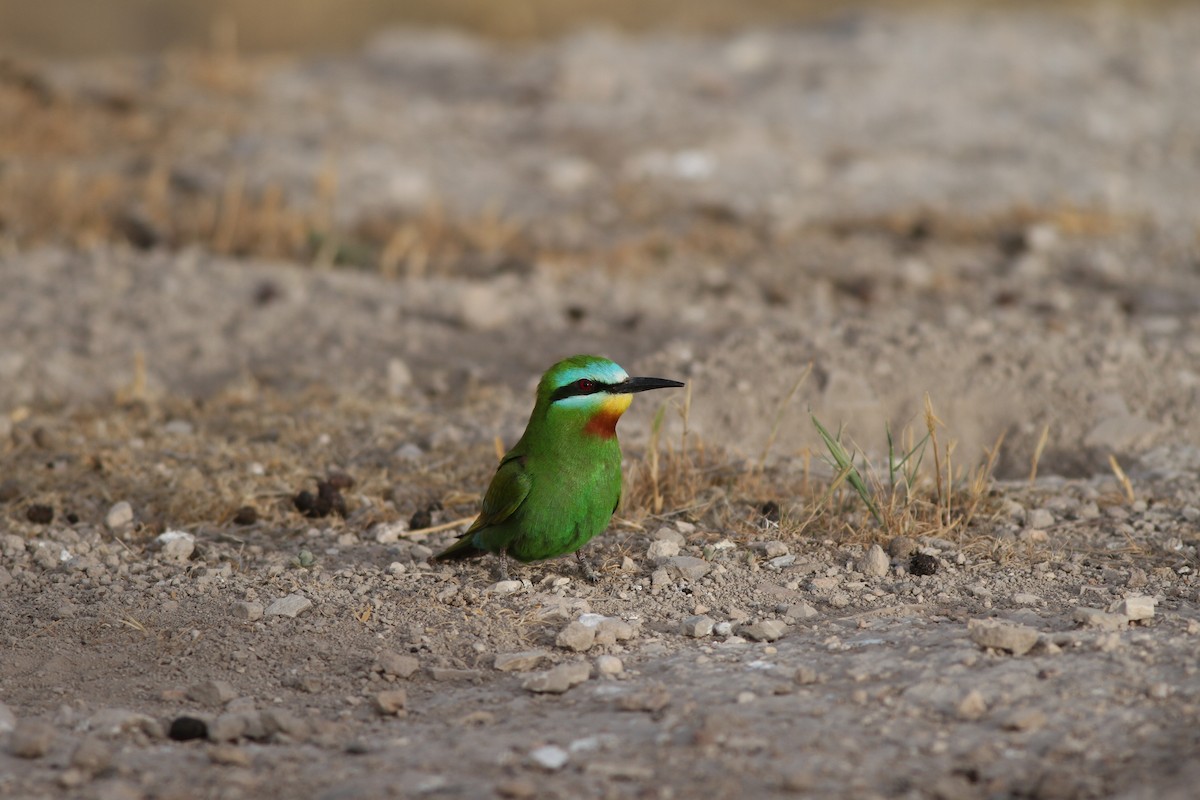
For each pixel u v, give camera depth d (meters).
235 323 15.09
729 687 7.34
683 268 17.72
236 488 10.90
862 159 21.72
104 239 17.70
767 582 9.05
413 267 17.31
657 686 7.40
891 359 12.80
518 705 7.38
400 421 12.39
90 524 10.41
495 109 24.20
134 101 22.73
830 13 33.38
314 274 16.66
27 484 10.98
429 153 21.73
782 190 20.52
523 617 8.59
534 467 8.89
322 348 14.56
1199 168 21.70
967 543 9.61
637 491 10.47
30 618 8.79
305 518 10.50
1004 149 22.45
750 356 13.04
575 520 8.97
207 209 18.45
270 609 8.74
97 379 13.55
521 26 33.03
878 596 8.77
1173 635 7.67
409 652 8.20
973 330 13.64
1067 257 17.94
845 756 6.47
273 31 33.44
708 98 24.50
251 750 6.95
